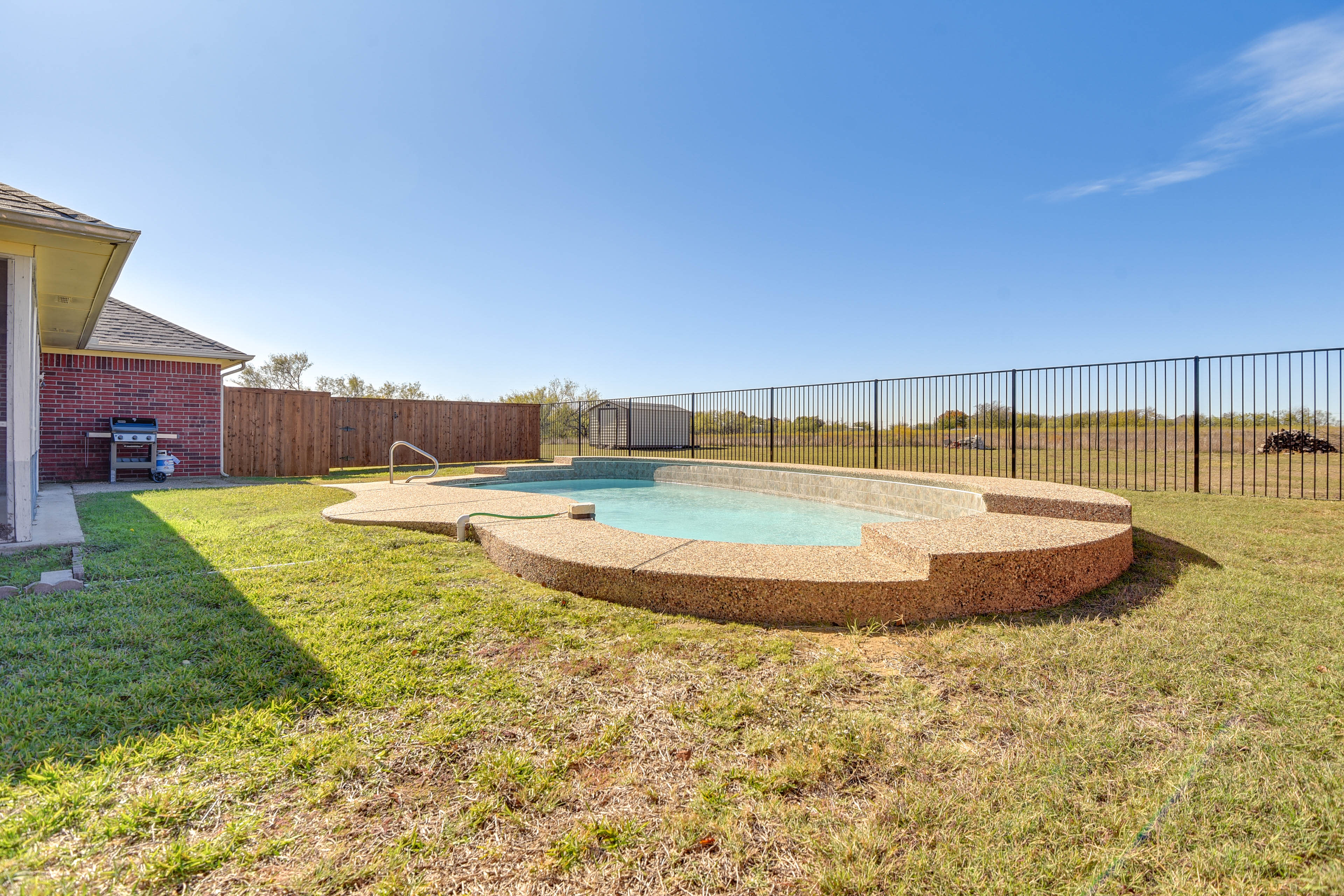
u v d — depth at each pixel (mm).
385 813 1312
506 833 1253
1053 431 14109
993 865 1150
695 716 1759
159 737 1565
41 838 1180
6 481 3961
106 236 3920
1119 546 3340
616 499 8320
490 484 8797
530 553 3268
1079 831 1256
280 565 3465
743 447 14922
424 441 12516
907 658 2240
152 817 1254
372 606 2729
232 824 1250
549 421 18828
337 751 1539
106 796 1316
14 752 1471
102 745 1522
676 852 1204
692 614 2754
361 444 11648
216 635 2340
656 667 2123
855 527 6266
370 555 3725
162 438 8711
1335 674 2010
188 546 3926
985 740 1643
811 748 1584
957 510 5484
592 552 3223
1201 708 1815
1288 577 3295
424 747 1574
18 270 4004
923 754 1557
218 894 1067
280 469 10141
